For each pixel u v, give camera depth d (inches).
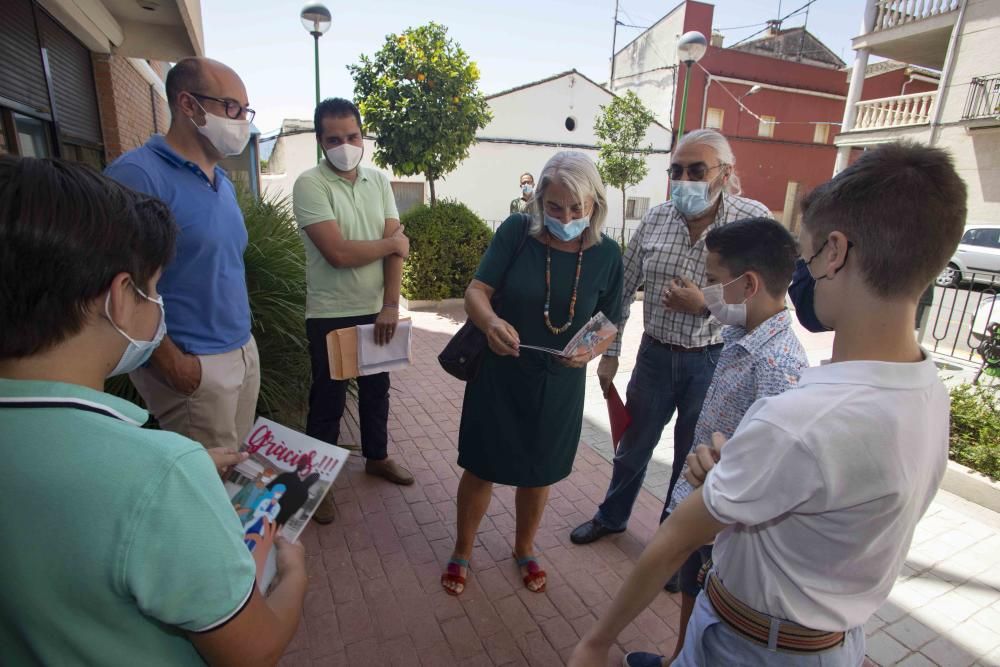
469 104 392.2
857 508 33.1
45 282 27.3
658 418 101.9
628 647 88.4
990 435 140.9
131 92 281.7
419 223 328.5
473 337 86.7
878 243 31.7
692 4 747.4
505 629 90.0
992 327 203.6
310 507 46.1
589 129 773.9
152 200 34.4
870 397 32.2
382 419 128.2
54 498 26.1
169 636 30.2
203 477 29.5
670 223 98.9
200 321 80.6
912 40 509.7
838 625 37.8
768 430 34.1
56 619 27.2
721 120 804.6
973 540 116.0
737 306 64.6
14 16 150.9
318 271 112.0
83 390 29.2
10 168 27.9
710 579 45.4
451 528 115.3
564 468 92.7
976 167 466.9
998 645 89.3
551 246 86.0
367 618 91.0
